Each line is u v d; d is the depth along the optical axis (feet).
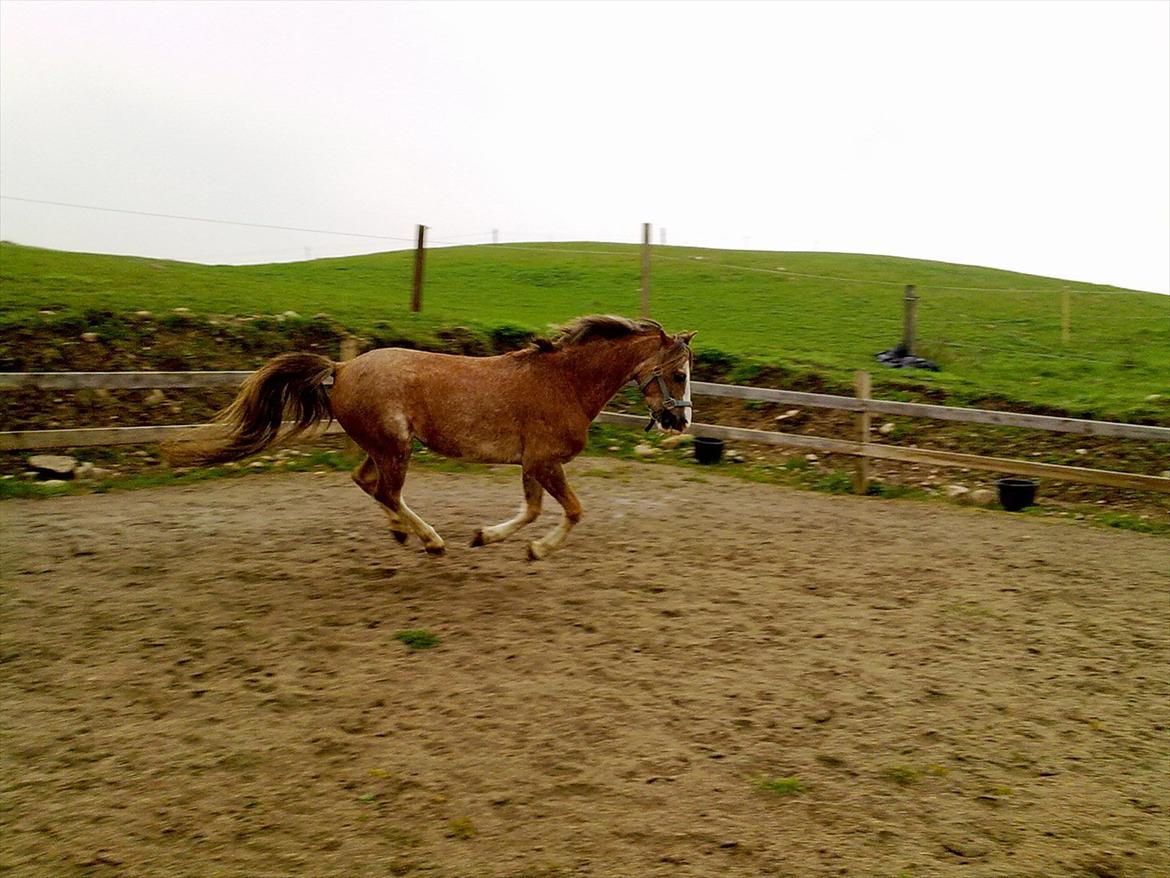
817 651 18.93
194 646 18.02
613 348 22.24
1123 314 67.21
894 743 15.19
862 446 35.09
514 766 13.97
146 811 12.53
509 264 95.04
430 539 22.98
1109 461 35.55
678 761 14.28
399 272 88.17
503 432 21.67
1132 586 24.07
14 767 13.53
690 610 21.03
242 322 42.57
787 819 12.92
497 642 18.67
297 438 37.27
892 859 12.14
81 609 19.72
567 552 25.39
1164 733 15.88
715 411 43.86
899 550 26.86
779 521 29.94
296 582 21.89
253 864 11.53
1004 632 20.47
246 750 14.16
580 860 11.84
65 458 32.01
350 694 16.14
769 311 68.80
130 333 39.32
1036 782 14.19
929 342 55.31
